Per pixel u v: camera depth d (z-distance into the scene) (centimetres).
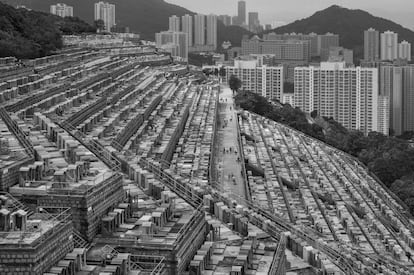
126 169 15500
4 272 9075
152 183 14025
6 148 14138
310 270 13012
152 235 11000
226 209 13712
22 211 10012
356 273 15462
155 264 10262
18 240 9275
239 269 10575
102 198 11475
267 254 11869
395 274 18238
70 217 10838
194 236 11438
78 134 18050
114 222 11444
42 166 12644
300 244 13612
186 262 10844
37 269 9138
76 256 9875
